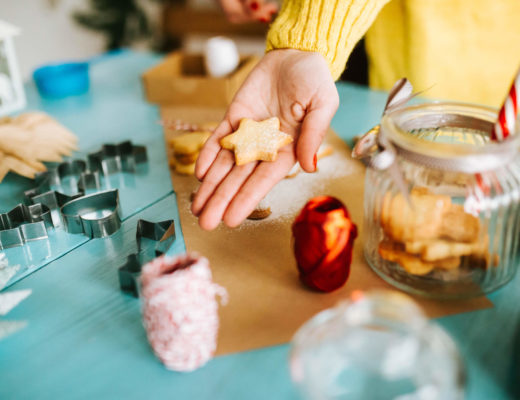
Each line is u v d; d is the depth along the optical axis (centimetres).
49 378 37
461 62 86
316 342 32
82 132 74
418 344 31
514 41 82
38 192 56
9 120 69
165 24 199
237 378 36
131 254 45
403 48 88
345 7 56
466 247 40
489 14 81
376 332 32
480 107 43
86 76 90
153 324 35
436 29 84
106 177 61
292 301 42
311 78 52
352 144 66
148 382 36
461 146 36
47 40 198
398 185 38
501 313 40
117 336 40
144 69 101
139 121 77
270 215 52
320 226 39
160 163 64
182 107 81
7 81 80
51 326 41
